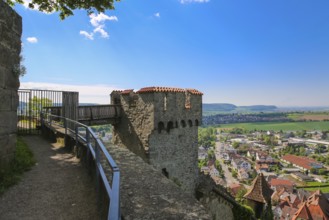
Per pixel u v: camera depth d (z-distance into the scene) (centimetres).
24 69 580
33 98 1277
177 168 1691
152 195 379
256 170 10731
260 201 2098
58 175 567
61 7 927
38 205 412
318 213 4347
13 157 568
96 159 432
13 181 504
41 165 647
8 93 536
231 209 1873
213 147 16212
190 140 1792
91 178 526
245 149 14862
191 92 1789
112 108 1736
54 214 381
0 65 504
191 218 315
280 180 8250
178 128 1697
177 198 371
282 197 6788
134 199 362
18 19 570
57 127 1058
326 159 12644
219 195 1820
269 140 17312
